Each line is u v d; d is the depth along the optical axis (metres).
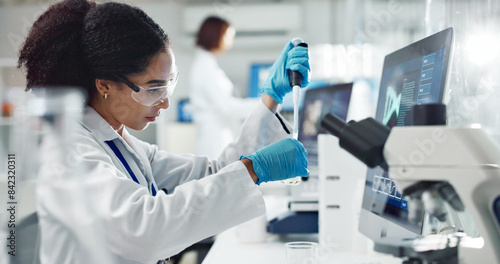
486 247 0.71
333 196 1.41
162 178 1.54
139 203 1.00
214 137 4.02
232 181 1.06
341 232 1.40
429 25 1.43
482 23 1.30
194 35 5.88
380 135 0.74
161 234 0.97
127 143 1.37
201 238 1.04
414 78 1.05
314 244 1.11
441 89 0.90
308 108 2.11
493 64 1.29
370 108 2.75
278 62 1.43
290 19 5.79
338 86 1.86
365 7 3.98
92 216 0.61
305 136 2.03
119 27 1.13
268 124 1.46
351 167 1.41
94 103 1.24
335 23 5.91
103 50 1.13
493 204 0.69
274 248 1.52
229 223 1.05
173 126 5.41
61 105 0.58
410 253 0.76
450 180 0.70
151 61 1.16
